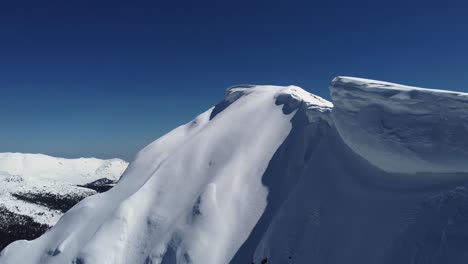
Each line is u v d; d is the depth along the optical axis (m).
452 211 22.59
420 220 23.33
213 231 32.09
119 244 33.12
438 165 25.84
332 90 33.97
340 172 31.02
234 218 33.34
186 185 37.44
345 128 32.38
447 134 26.02
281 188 34.81
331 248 26.16
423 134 27.02
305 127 38.84
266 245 29.28
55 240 36.25
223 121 43.75
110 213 37.34
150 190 37.50
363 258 24.03
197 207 33.72
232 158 38.41
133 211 35.22
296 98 43.25
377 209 26.08
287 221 29.56
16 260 35.41
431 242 22.00
